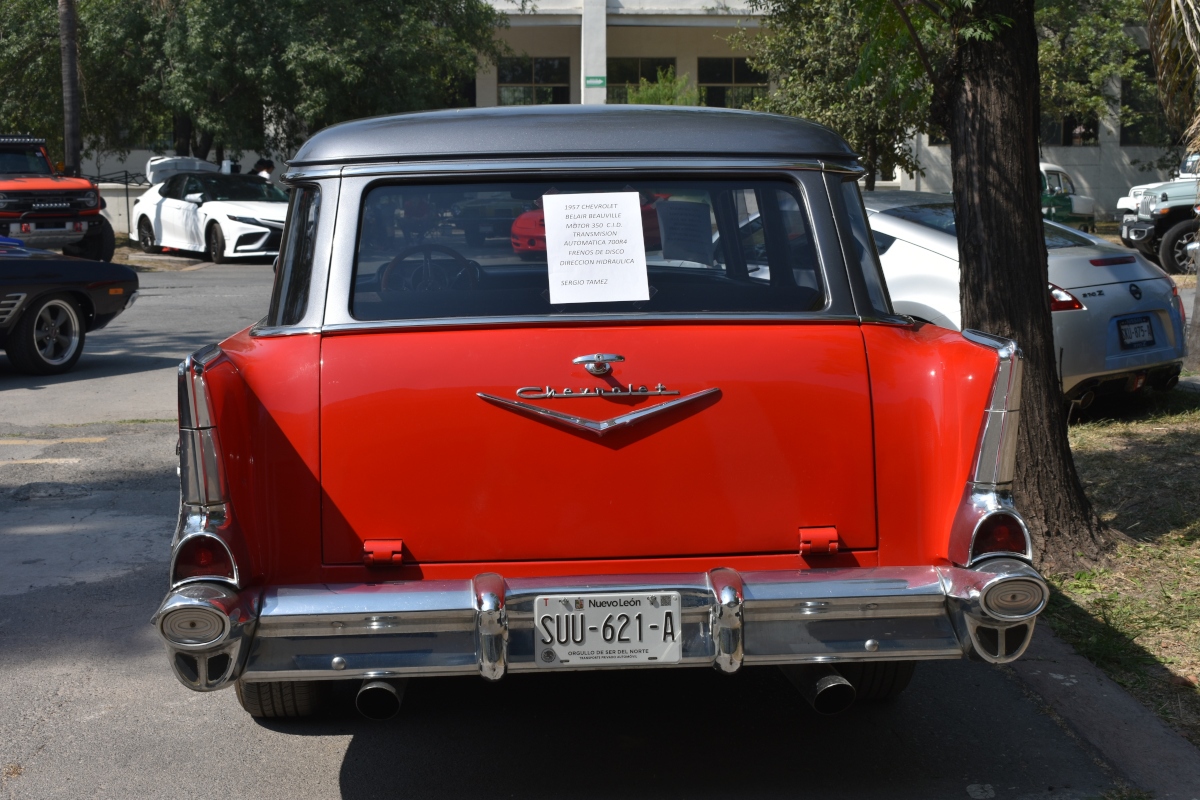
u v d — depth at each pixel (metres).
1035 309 5.06
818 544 3.08
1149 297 7.73
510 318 3.11
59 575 5.32
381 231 3.23
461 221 3.24
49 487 6.76
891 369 3.13
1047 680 4.07
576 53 34.91
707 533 3.08
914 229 8.01
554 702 4.00
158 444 7.77
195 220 21.77
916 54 5.61
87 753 3.65
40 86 26.91
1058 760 3.54
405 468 3.02
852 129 18.72
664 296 3.25
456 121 3.33
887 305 3.29
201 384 2.82
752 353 3.09
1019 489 5.12
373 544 3.02
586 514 3.06
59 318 10.39
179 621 2.78
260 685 3.63
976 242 5.09
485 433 3.03
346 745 3.70
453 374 3.03
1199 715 3.80
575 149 3.29
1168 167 31.91
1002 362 2.95
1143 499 5.96
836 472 3.10
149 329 13.03
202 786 3.44
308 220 3.25
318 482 3.01
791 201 3.32
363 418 3.01
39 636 4.61
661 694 4.06
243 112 24.95
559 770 3.52
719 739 3.71
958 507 3.03
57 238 19.42
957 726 3.78
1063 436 5.17
